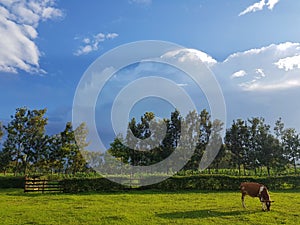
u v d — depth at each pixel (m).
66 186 17.22
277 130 22.41
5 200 13.83
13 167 25.80
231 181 18.06
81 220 9.11
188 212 10.30
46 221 9.00
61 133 24.50
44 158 25.19
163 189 17.97
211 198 13.99
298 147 21.61
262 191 10.77
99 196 15.00
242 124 23.22
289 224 8.53
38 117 25.67
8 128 25.25
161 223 8.70
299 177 18.55
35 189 17.38
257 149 22.17
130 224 8.59
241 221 8.91
